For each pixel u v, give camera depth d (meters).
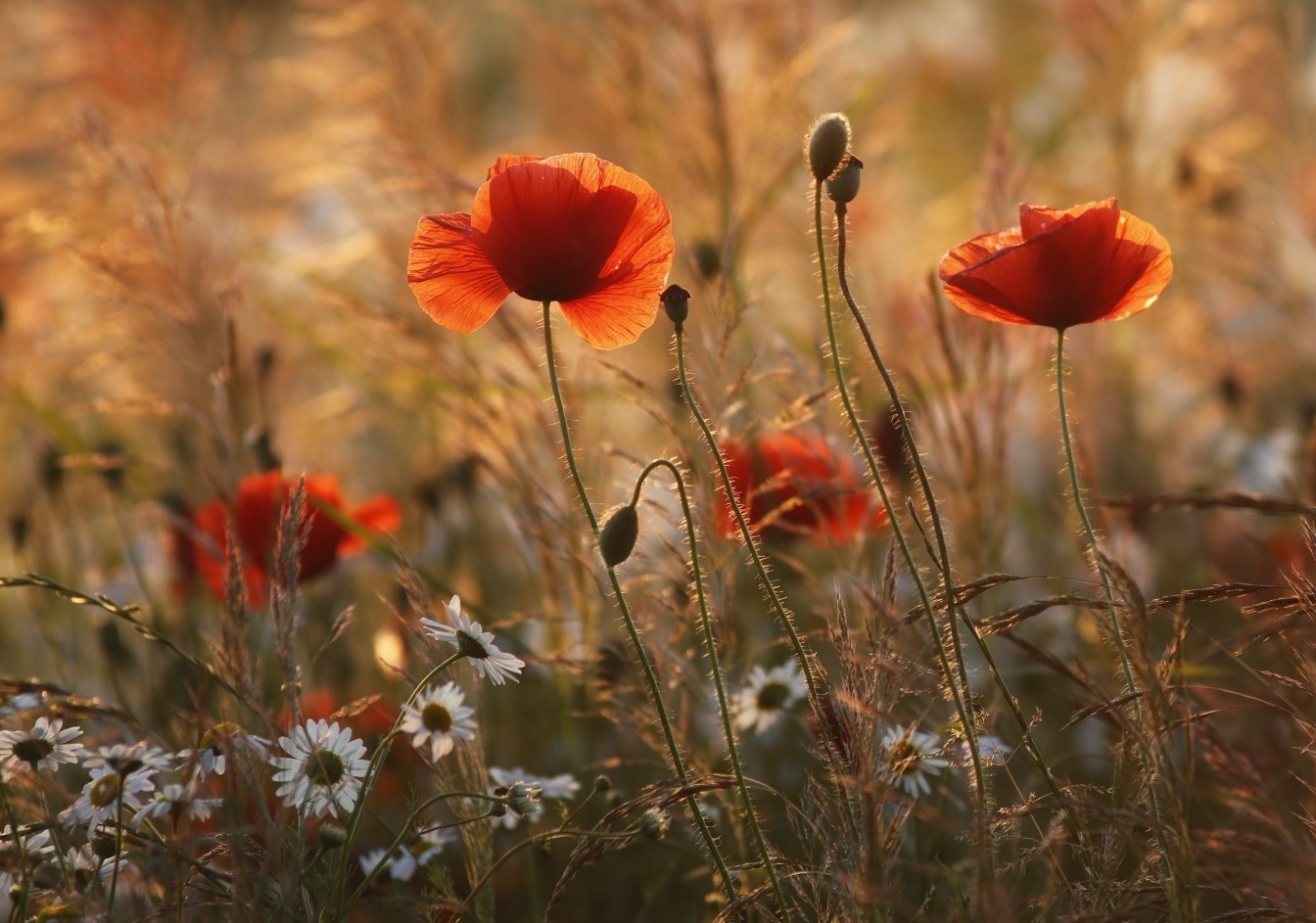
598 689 2.08
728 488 1.84
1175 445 2.74
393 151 2.49
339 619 1.90
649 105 2.76
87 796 1.84
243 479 2.18
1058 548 2.50
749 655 2.01
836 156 1.80
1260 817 1.84
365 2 2.80
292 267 2.78
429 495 2.44
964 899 1.82
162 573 2.44
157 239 2.26
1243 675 2.02
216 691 2.07
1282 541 2.16
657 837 1.85
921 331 2.32
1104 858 1.83
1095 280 1.81
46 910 1.83
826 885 1.83
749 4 2.78
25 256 2.86
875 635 1.87
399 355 2.22
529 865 2.00
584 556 2.08
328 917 1.86
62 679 2.18
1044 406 2.72
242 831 1.83
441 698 1.90
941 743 1.93
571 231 1.80
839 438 2.05
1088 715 1.82
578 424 2.15
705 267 2.22
